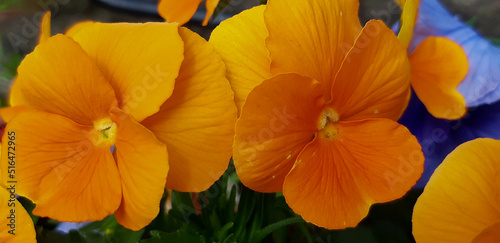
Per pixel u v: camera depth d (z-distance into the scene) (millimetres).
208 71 133
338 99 137
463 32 211
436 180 135
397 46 136
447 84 179
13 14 423
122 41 133
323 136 139
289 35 132
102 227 174
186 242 159
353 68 134
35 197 137
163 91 128
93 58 136
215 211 170
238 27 140
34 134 138
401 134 135
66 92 136
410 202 197
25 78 138
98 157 138
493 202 133
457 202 134
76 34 141
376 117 143
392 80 139
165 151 124
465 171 134
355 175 137
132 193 132
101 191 135
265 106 128
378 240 181
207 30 415
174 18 154
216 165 136
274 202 170
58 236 168
